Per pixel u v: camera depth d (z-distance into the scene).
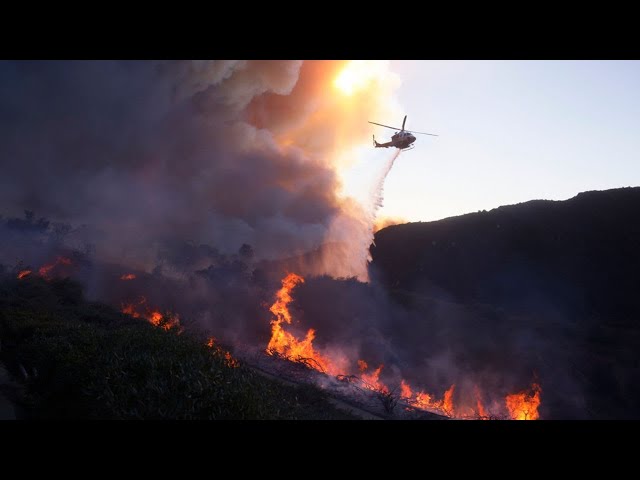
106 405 7.76
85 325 13.61
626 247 37.09
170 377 8.39
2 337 13.62
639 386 19.84
